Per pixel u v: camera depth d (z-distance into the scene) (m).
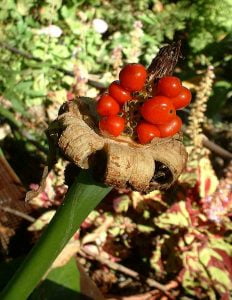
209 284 0.23
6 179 0.26
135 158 0.12
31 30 0.38
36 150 0.32
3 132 0.32
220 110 0.39
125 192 0.26
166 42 0.44
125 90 0.12
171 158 0.12
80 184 0.12
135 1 0.42
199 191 0.25
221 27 0.43
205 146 0.31
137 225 0.25
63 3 0.40
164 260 0.25
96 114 0.13
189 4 0.44
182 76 0.41
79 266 0.21
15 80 0.34
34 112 0.34
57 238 0.13
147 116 0.12
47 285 0.20
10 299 0.14
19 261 0.21
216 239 0.25
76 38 0.39
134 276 0.25
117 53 0.31
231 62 0.41
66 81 0.35
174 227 0.25
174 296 0.24
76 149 0.12
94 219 0.25
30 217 0.24
